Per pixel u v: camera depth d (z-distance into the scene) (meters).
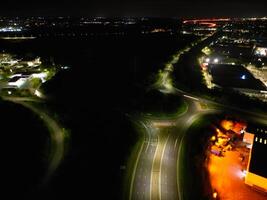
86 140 63.06
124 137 65.06
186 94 96.38
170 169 53.12
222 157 57.06
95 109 81.94
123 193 46.56
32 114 76.50
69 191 46.59
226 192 47.25
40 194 45.75
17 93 94.25
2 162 54.00
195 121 73.69
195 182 49.59
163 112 79.75
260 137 56.75
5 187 47.12
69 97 92.25
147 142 62.88
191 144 62.19
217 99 90.56
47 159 55.22
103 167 53.34
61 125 70.31
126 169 53.00
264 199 45.75
